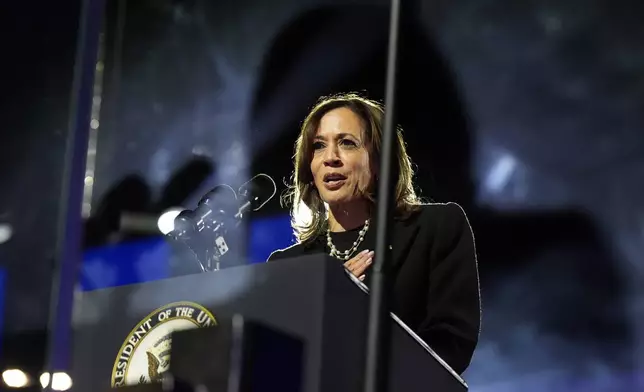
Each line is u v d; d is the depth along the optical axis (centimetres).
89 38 667
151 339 576
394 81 586
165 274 1539
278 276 541
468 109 1903
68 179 641
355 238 863
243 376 488
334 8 1898
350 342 528
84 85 660
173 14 2003
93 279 1570
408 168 884
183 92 1978
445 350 751
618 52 1920
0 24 1756
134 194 1844
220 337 499
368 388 511
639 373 1891
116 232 1617
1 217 1784
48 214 1789
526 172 1919
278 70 1927
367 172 856
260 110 1923
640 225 1900
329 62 1883
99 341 596
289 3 1944
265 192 863
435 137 1844
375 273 539
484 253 1938
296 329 523
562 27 1933
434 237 816
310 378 507
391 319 562
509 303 1945
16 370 1677
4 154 1788
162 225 1051
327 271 526
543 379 1931
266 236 1452
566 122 1923
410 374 577
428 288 802
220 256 848
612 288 1914
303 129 891
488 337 1955
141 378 572
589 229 1916
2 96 1780
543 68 1933
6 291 1764
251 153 1900
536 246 1927
